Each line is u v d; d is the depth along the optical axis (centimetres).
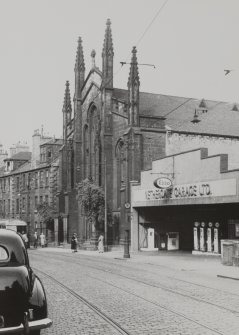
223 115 5084
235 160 4631
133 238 4003
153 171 3662
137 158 4359
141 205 3822
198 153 3072
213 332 966
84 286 1733
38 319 834
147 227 4025
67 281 1900
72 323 1068
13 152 8150
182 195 3228
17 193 7512
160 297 1453
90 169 5462
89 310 1230
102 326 1035
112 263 2944
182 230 4038
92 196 4719
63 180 5975
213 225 3503
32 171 7019
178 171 3300
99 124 5088
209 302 1352
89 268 2542
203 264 2734
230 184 2761
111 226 4816
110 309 1242
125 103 4706
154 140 4462
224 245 2670
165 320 1095
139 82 4475
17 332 815
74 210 5609
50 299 1419
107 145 4869
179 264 2748
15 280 841
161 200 3522
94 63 5412
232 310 1222
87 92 5525
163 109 4956
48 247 5912
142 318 1120
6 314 818
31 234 6881
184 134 4500
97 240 4791
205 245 3491
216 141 4600
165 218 4059
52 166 6362
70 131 5972
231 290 1623
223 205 3177
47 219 6162
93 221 4788
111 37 4969
